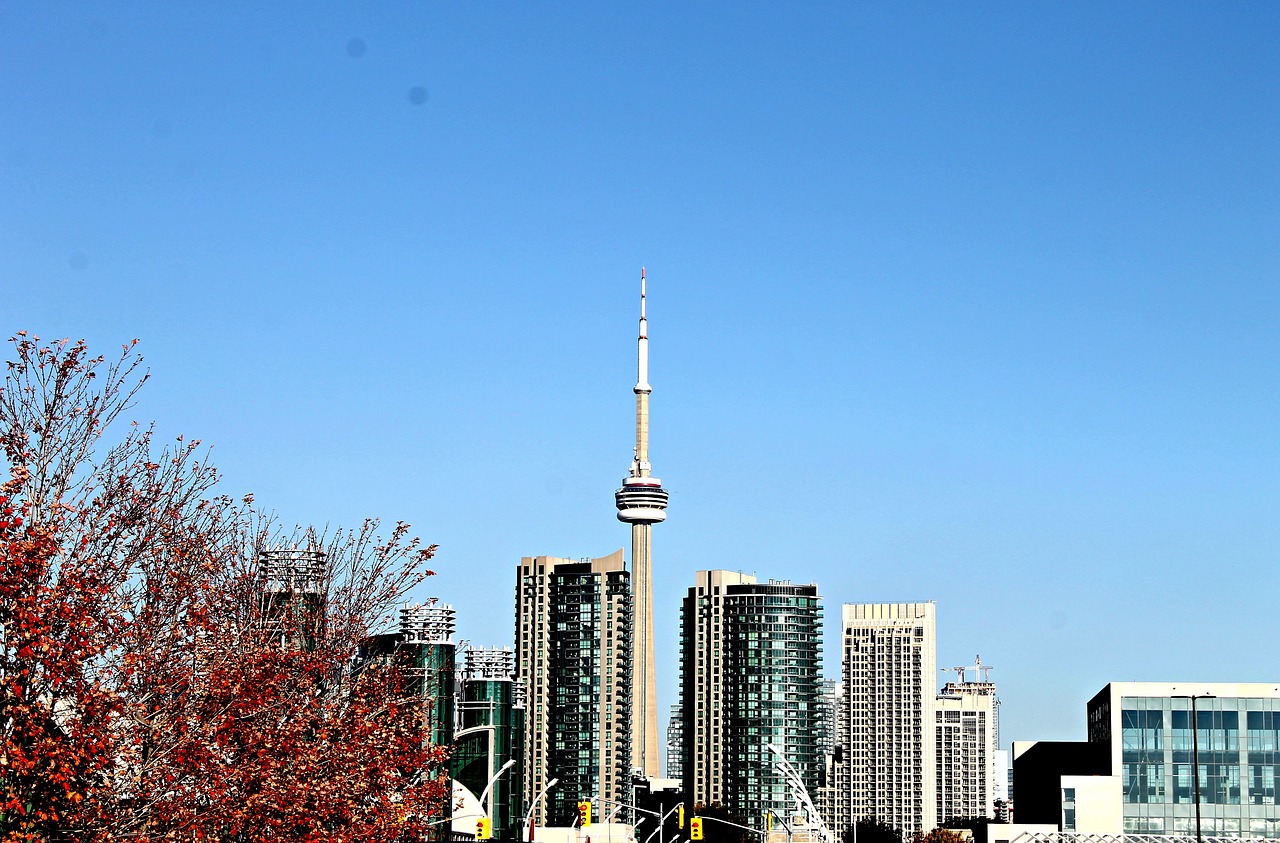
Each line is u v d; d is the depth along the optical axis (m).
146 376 56.06
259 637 68.50
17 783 48.78
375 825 71.19
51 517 51.59
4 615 48.97
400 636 90.56
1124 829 190.88
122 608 55.59
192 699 59.12
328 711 72.62
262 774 61.16
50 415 53.25
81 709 50.59
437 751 78.00
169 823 55.84
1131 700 193.88
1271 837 189.12
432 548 79.81
